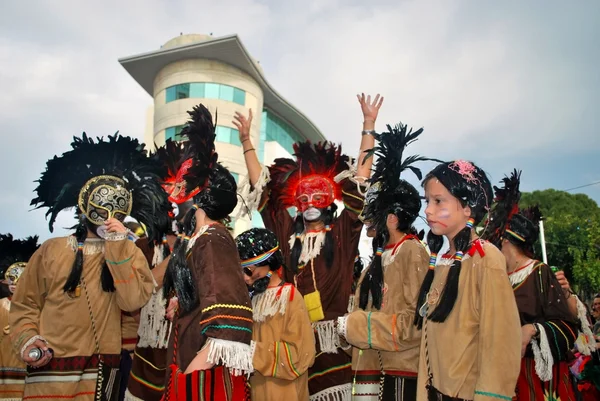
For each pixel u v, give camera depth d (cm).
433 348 273
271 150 3416
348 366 420
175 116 3055
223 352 230
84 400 323
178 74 3098
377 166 379
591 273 2242
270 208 486
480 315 255
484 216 284
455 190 277
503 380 243
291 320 344
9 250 552
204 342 246
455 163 285
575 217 2755
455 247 278
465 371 258
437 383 267
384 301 362
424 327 289
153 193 383
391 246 379
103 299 337
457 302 268
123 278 326
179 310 267
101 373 331
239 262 258
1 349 461
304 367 335
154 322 405
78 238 343
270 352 326
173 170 457
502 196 359
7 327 464
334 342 409
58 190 370
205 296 241
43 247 341
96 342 332
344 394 412
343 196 456
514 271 420
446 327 268
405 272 356
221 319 234
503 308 251
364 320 343
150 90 3397
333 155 468
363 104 484
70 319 327
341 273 439
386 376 360
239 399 267
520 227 416
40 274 336
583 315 448
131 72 3250
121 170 375
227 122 3044
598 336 551
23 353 313
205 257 250
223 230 267
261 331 347
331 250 439
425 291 300
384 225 379
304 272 441
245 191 511
